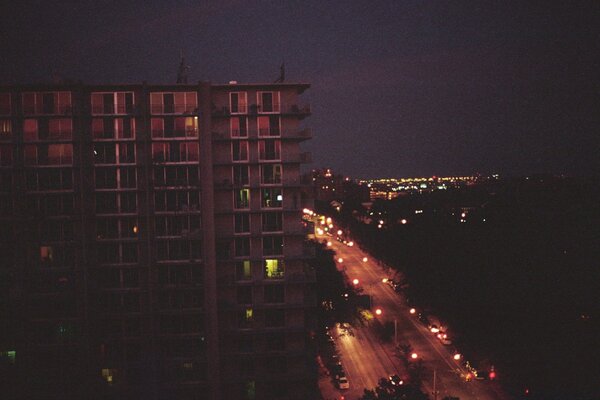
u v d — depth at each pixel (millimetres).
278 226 52406
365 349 75625
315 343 55312
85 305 50531
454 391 61562
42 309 50750
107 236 51219
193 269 51531
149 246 50938
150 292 50844
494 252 81312
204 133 51094
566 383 56875
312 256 52156
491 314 71188
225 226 52031
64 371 49969
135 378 50406
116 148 51188
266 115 51969
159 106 51188
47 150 50719
